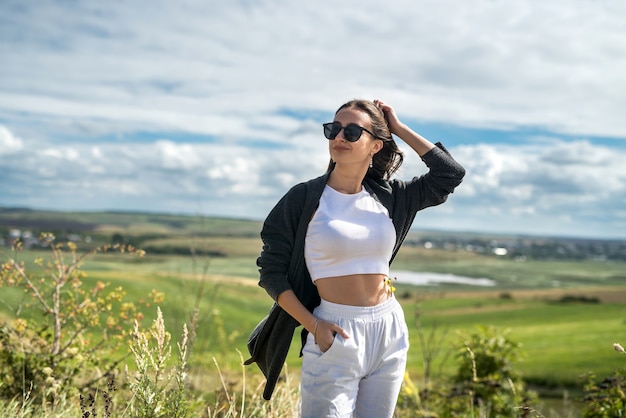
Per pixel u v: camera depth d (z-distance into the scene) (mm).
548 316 53125
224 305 21406
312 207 3066
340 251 3018
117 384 5035
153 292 5766
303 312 3000
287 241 3098
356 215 3105
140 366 3512
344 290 3031
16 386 4926
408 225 3422
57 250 5555
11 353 5035
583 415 5699
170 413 3482
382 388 3111
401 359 3127
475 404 7168
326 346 2941
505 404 7262
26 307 5523
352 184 3199
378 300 3092
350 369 2975
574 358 24891
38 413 4383
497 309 58406
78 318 5465
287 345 3188
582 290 82500
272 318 3203
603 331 36688
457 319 48219
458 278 127125
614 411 5477
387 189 3330
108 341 5441
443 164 3344
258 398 4762
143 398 3441
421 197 3383
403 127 3391
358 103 3195
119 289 5594
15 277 5348
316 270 3057
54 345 5273
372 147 3201
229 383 5910
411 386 6695
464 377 8109
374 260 3088
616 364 23125
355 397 3061
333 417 2953
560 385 20406
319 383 2982
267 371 3330
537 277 141625
